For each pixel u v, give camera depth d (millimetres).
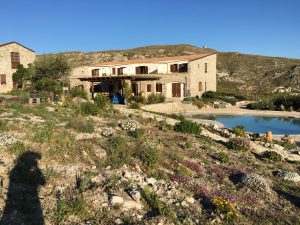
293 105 44719
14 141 11250
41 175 9258
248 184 11703
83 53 107500
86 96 39562
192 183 10617
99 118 19844
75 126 14914
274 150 18969
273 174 14000
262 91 77500
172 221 7992
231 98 52688
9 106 19047
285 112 41156
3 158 10008
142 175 10484
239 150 17234
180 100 46938
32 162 10023
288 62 101438
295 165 16172
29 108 18906
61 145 11914
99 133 14930
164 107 39438
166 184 10188
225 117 37031
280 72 89188
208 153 15094
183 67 50375
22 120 14906
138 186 9453
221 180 11828
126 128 17062
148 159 11461
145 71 54000
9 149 10633
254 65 99125
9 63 48156
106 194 8617
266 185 11656
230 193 10805
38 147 11367
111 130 15828
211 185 11141
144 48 118750
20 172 9227
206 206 9383
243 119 35656
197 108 44312
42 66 50406
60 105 22828
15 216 6965
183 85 48906
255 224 8867
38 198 7961
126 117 21531
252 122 33500
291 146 21203
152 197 8930
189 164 12500
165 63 51969
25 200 7734
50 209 7543
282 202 10992
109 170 10352
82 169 10133
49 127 13695
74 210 7578
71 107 22500
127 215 7867
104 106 24062
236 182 12031
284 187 12500
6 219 6770
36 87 39875
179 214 8484
